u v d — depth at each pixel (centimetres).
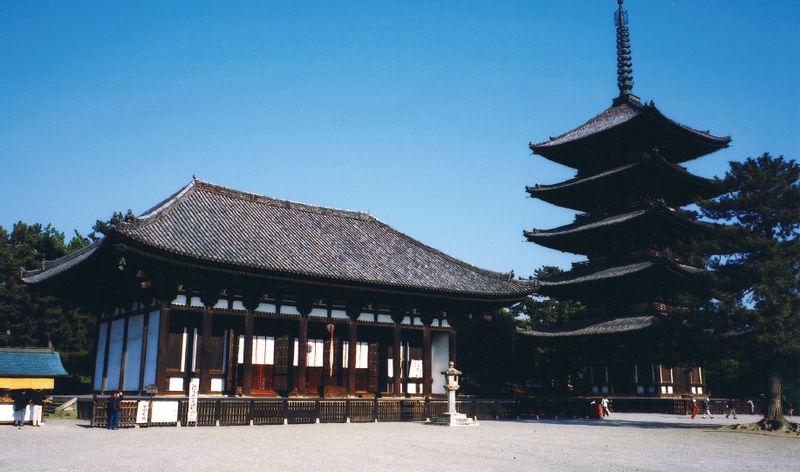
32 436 2667
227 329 3966
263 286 3938
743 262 3912
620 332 5653
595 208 6650
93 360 4394
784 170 3941
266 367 4094
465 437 2956
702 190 6512
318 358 4319
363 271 4341
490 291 4728
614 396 5972
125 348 3916
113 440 2533
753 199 3847
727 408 5656
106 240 3366
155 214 3831
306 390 4228
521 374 6856
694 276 4178
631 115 6481
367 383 4491
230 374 3919
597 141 6419
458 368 6888
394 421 4094
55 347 6675
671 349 4175
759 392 7300
